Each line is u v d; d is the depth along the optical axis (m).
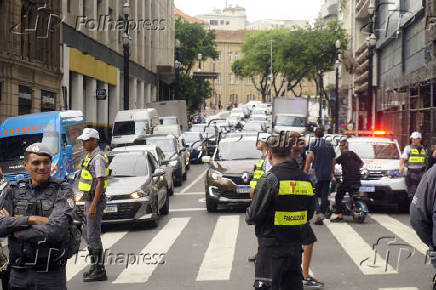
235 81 174.00
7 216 6.05
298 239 6.68
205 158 19.41
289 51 78.56
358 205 16.03
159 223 16.69
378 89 54.91
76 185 15.99
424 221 6.73
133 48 60.88
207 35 100.25
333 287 9.32
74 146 24.38
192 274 10.38
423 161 17.83
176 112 51.28
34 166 6.17
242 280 9.84
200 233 14.77
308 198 6.75
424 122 34.19
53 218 6.07
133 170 16.84
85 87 46.38
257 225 6.75
